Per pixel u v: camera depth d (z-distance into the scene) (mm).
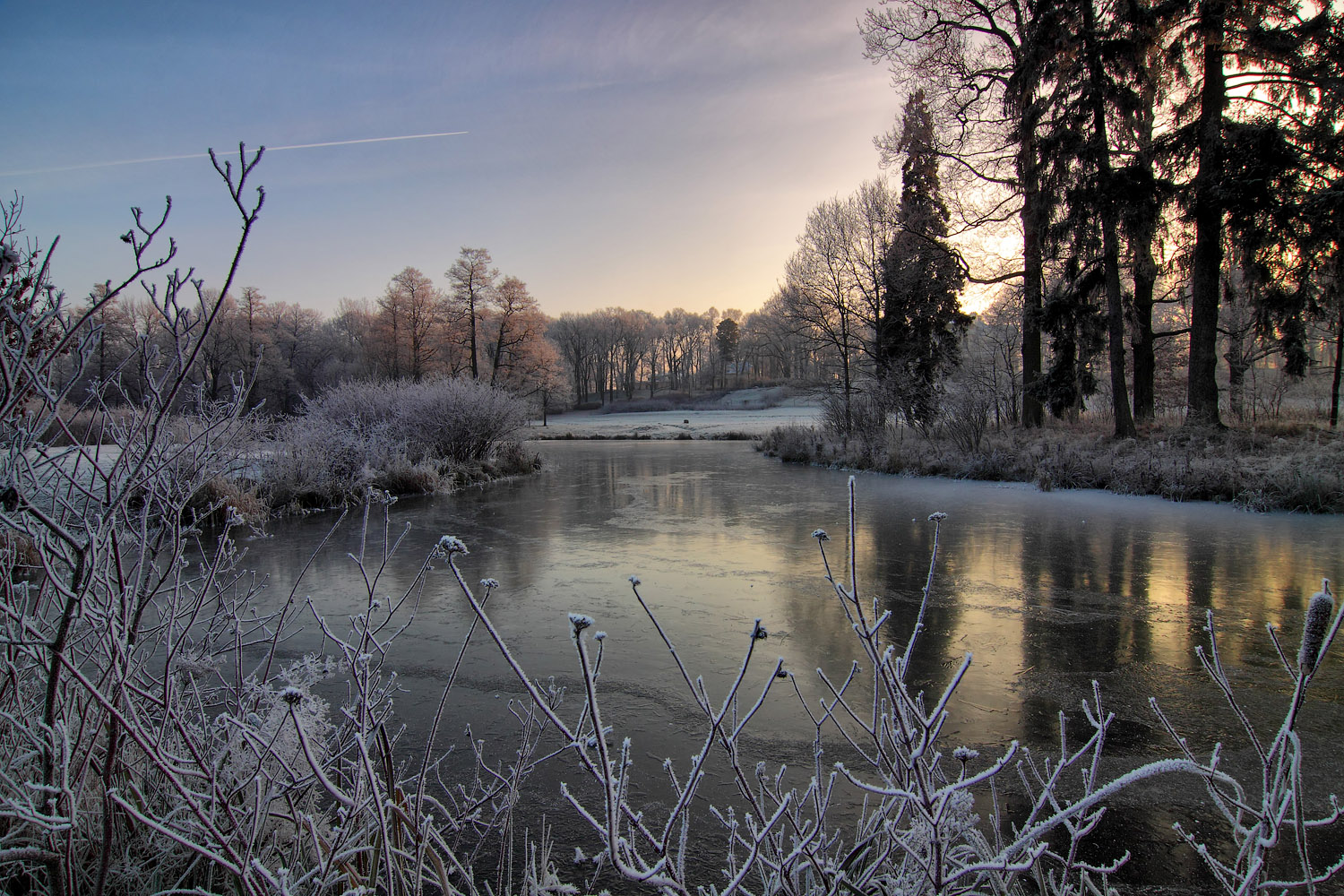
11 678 1990
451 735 4000
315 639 5473
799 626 6000
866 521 11453
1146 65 17547
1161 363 28938
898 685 1687
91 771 2121
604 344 104688
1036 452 17656
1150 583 7324
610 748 3875
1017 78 20094
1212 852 2916
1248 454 15312
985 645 5516
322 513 12367
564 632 5910
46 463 1882
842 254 27156
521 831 3076
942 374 24922
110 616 1791
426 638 5730
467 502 14117
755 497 14742
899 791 1521
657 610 6508
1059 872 2797
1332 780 3504
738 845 2930
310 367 62750
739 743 3926
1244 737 3975
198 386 2738
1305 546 9086
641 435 46562
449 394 19188
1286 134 16578
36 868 1876
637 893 2627
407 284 55000
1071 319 19516
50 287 1679
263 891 1608
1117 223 17547
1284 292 17938
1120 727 4121
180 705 2227
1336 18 16000
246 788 2227
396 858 1670
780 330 31172
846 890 1786
